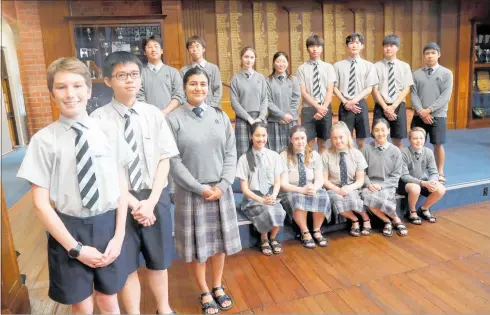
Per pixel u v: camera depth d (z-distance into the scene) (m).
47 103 5.03
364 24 5.42
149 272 1.71
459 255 2.46
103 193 1.36
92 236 1.35
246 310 1.98
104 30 4.47
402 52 5.68
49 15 4.56
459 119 6.06
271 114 3.33
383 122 2.91
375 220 3.00
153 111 1.62
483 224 2.92
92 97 4.52
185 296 2.11
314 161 2.76
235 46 4.98
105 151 1.38
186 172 1.80
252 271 2.37
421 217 3.08
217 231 1.91
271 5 5.02
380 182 2.94
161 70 3.10
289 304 2.02
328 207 2.65
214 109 1.89
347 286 2.17
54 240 1.34
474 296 2.02
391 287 2.14
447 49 5.84
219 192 1.84
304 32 5.18
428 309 1.93
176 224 1.90
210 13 4.84
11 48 5.67
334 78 3.39
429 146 4.71
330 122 3.44
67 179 1.31
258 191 2.60
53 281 1.36
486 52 6.06
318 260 2.48
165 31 4.67
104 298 1.44
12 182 4.27
